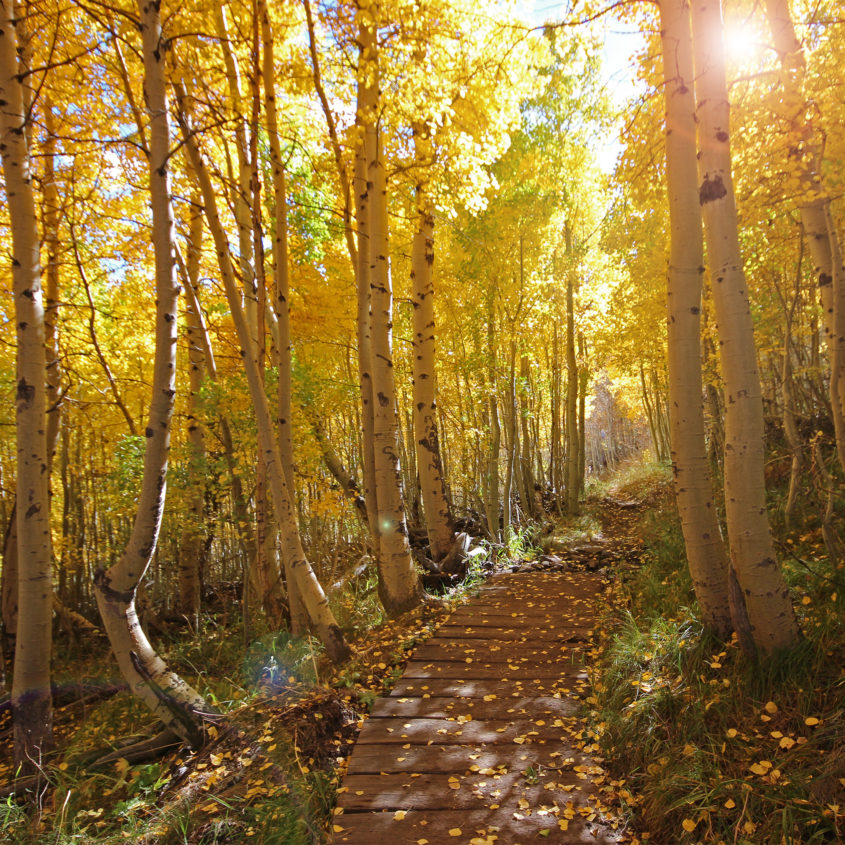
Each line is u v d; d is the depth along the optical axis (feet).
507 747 10.53
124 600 11.62
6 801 11.21
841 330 13.51
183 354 26.96
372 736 11.16
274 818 9.07
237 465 21.84
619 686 11.69
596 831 8.21
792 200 14.07
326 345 29.96
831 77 14.43
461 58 18.57
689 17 12.28
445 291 32.09
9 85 13.44
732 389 10.93
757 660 10.62
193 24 15.84
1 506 28.40
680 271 12.26
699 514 12.21
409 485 38.11
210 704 13.44
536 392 41.34
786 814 7.53
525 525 34.83
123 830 9.31
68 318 25.67
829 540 13.82
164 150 11.34
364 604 22.76
